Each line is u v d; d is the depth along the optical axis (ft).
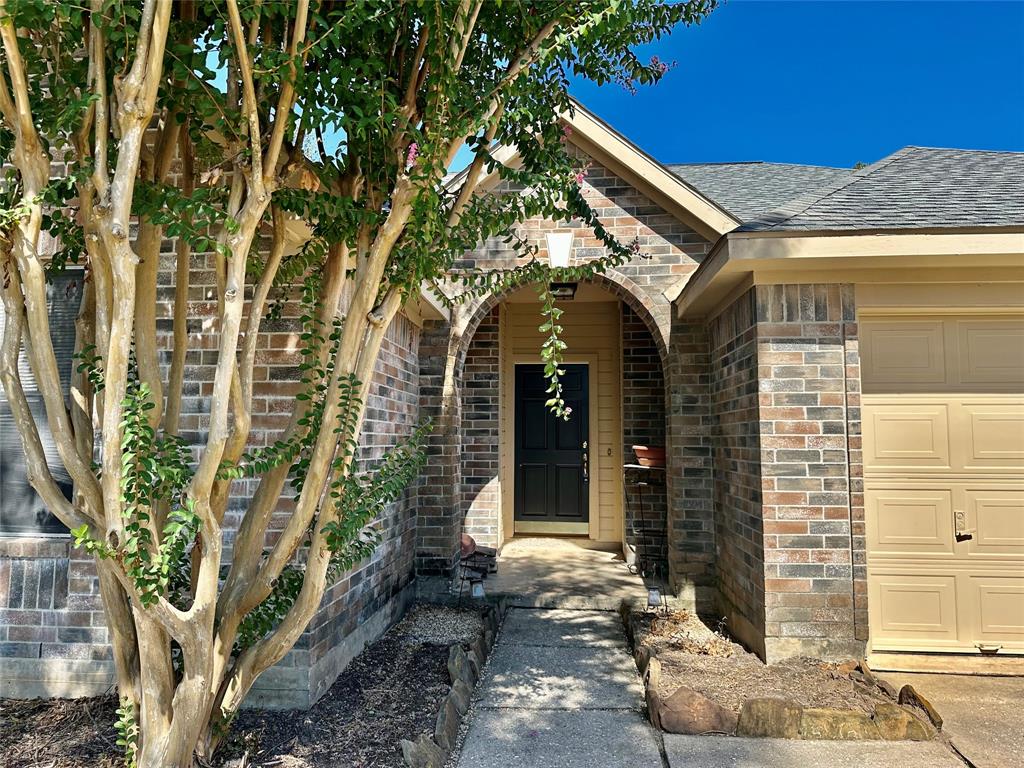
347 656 14.21
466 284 11.08
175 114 8.39
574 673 14.64
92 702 12.21
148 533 7.41
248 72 7.25
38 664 12.78
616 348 28.78
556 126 10.46
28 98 7.35
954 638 15.08
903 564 15.34
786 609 14.48
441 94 8.05
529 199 10.34
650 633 16.62
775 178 26.43
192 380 12.96
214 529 7.96
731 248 14.25
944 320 15.57
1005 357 15.46
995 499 15.25
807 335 15.03
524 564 24.39
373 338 8.85
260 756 9.98
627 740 11.38
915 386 15.55
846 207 16.03
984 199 15.76
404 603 19.13
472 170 9.44
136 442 7.24
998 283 14.89
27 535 13.12
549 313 10.14
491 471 25.63
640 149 20.51
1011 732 11.57
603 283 21.24
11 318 7.81
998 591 15.11
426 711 11.88
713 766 10.42
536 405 29.84
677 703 11.69
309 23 8.09
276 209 8.98
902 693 12.23
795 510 14.69
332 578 10.00
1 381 7.88
